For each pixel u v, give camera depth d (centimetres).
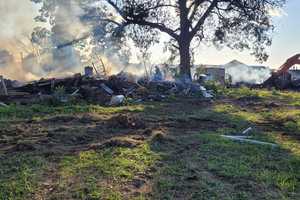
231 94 2475
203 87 2502
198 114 1459
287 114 1455
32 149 817
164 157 771
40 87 1972
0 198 547
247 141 949
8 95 1789
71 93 1841
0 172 660
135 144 862
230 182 641
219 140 944
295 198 580
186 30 3403
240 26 3534
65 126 1119
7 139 922
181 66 3400
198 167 714
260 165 739
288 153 845
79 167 689
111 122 1133
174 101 1945
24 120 1218
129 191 586
